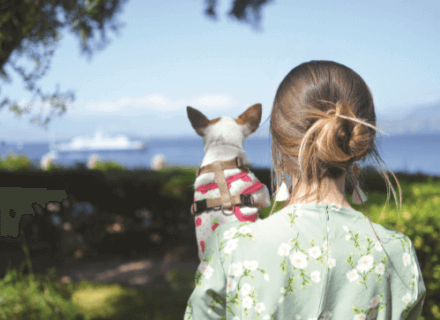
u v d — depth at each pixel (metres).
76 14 4.91
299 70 0.96
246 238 0.85
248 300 0.81
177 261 7.52
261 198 2.34
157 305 4.80
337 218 0.88
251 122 2.64
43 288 3.56
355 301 0.83
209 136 2.56
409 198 3.70
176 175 9.15
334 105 0.88
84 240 8.27
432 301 2.92
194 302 0.87
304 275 0.82
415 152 73.31
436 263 2.87
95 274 6.68
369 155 0.92
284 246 0.84
